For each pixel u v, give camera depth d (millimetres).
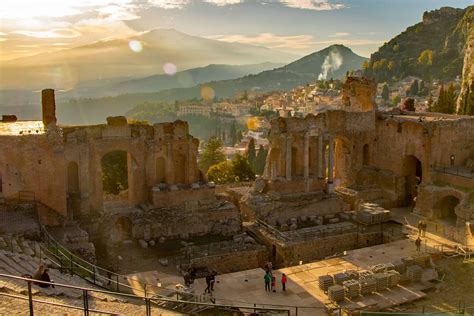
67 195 52438
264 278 43594
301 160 66125
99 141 53438
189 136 58031
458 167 65500
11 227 41625
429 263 46281
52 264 35906
